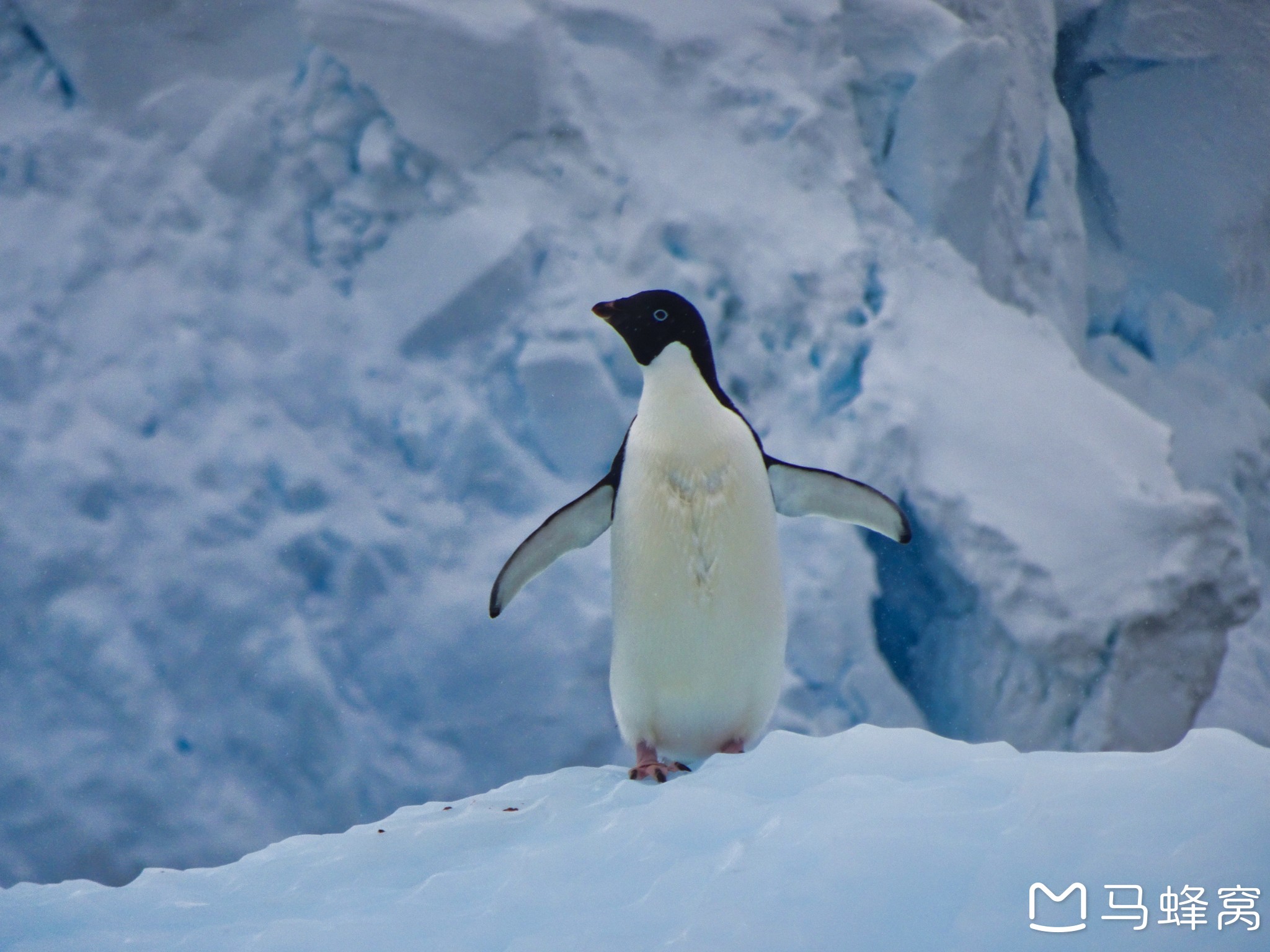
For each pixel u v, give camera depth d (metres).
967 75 39.84
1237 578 33.91
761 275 35.66
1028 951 5.73
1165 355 51.69
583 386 33.16
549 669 30.58
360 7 33.81
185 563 30.67
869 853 6.89
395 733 30.72
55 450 31.14
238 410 32.59
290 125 35.41
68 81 35.47
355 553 31.81
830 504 13.95
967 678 33.91
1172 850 6.46
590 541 13.87
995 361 37.16
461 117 35.03
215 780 29.48
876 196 39.84
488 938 6.89
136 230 33.97
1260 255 52.19
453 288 33.78
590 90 37.09
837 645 31.94
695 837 7.95
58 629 29.66
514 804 10.48
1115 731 32.59
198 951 7.26
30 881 28.17
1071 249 48.66
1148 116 51.97
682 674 11.68
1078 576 32.31
